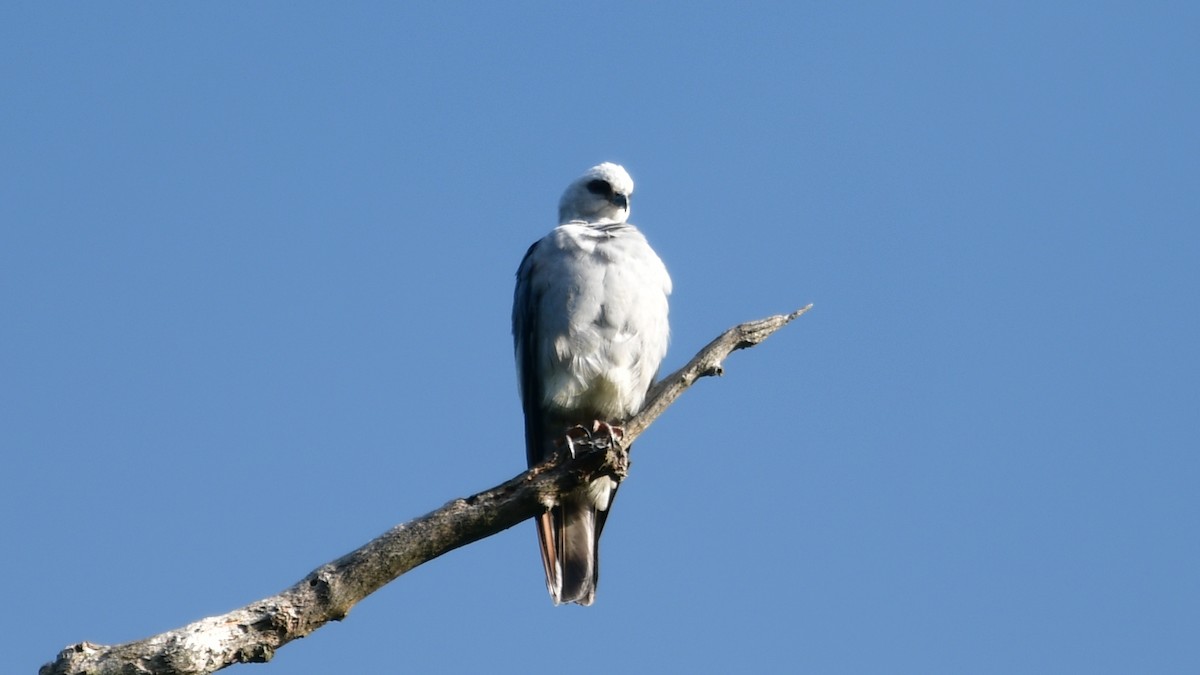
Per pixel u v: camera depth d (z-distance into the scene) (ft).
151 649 24.22
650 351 41.34
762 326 34.78
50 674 23.79
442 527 27.73
